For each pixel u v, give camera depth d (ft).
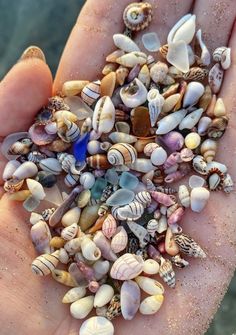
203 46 0.58
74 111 0.57
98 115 0.55
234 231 0.55
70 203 0.55
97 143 0.56
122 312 0.53
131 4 0.58
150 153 0.55
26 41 0.80
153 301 0.53
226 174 0.55
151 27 0.59
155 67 0.57
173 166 0.56
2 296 0.52
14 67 0.53
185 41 0.58
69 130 0.55
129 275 0.53
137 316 0.54
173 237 0.55
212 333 0.73
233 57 0.58
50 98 0.56
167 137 0.56
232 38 0.58
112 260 0.54
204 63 0.58
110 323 0.53
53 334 0.53
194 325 0.54
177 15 0.59
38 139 0.56
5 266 0.53
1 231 0.54
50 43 0.80
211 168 0.55
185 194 0.55
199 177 0.56
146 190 0.56
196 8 0.59
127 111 0.57
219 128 0.56
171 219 0.55
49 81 0.55
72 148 0.57
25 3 0.81
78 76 0.58
